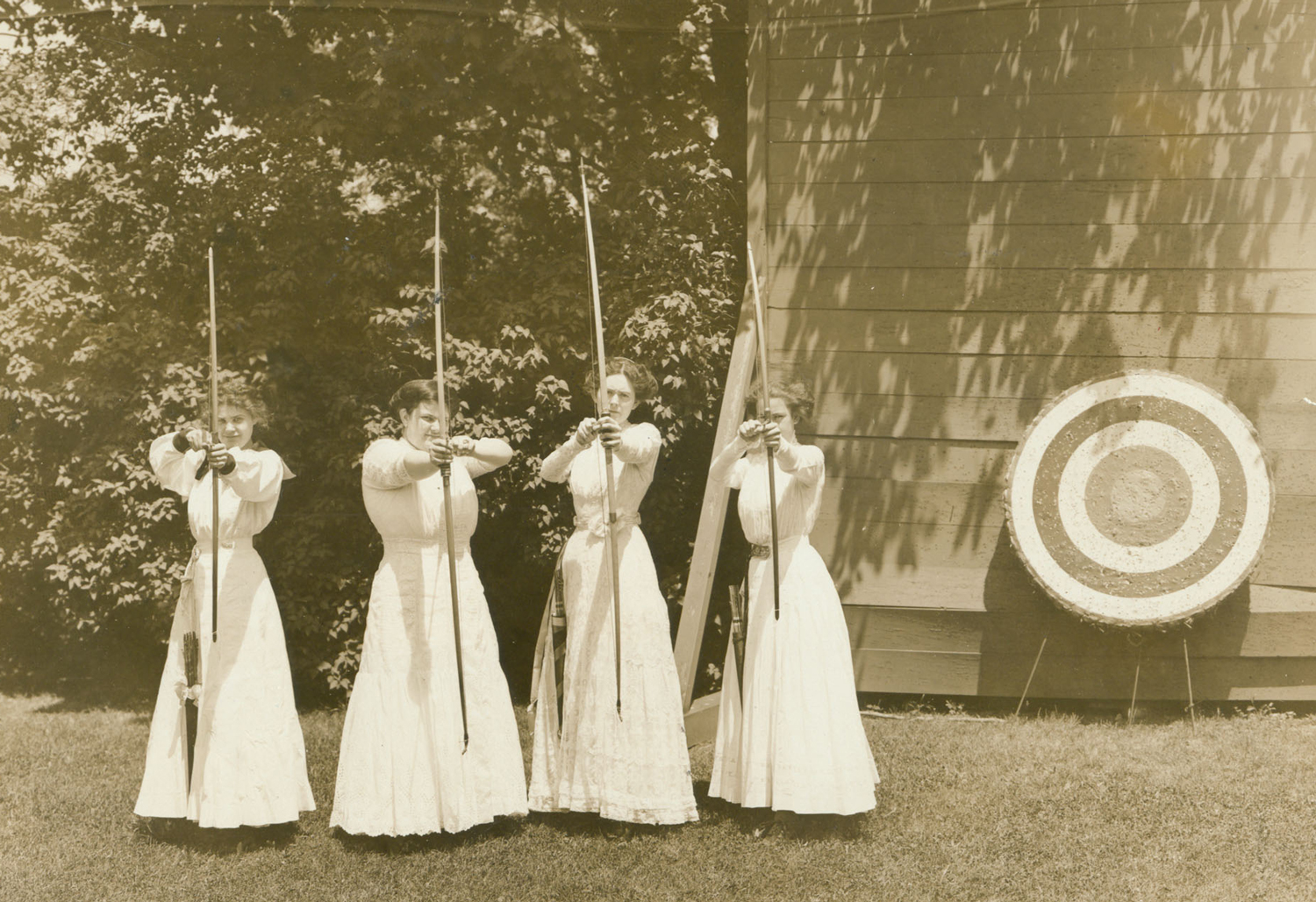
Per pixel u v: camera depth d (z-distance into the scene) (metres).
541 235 7.29
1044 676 5.55
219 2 6.77
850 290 5.69
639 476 4.10
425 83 6.81
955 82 5.64
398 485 3.88
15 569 7.44
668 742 3.98
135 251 7.18
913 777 4.46
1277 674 5.41
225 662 3.90
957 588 5.61
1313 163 5.44
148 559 6.77
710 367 6.65
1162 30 5.52
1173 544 5.33
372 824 3.80
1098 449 5.41
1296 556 5.43
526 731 5.66
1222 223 5.50
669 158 6.95
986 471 5.62
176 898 3.43
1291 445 5.45
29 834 4.04
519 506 7.02
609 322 6.71
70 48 7.13
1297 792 4.25
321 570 6.71
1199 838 3.79
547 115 6.98
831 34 5.71
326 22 6.84
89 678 7.67
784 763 3.87
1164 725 5.33
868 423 5.69
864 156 5.70
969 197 5.63
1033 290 5.60
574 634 4.10
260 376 6.60
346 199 7.14
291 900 3.41
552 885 3.49
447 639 3.93
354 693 3.94
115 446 6.74
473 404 6.85
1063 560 5.39
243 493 3.90
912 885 3.46
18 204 7.01
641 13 6.73
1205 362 5.50
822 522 5.71
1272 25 5.46
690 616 5.05
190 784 3.87
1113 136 5.55
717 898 3.41
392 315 6.71
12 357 6.86
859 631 5.66
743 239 6.85
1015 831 3.88
